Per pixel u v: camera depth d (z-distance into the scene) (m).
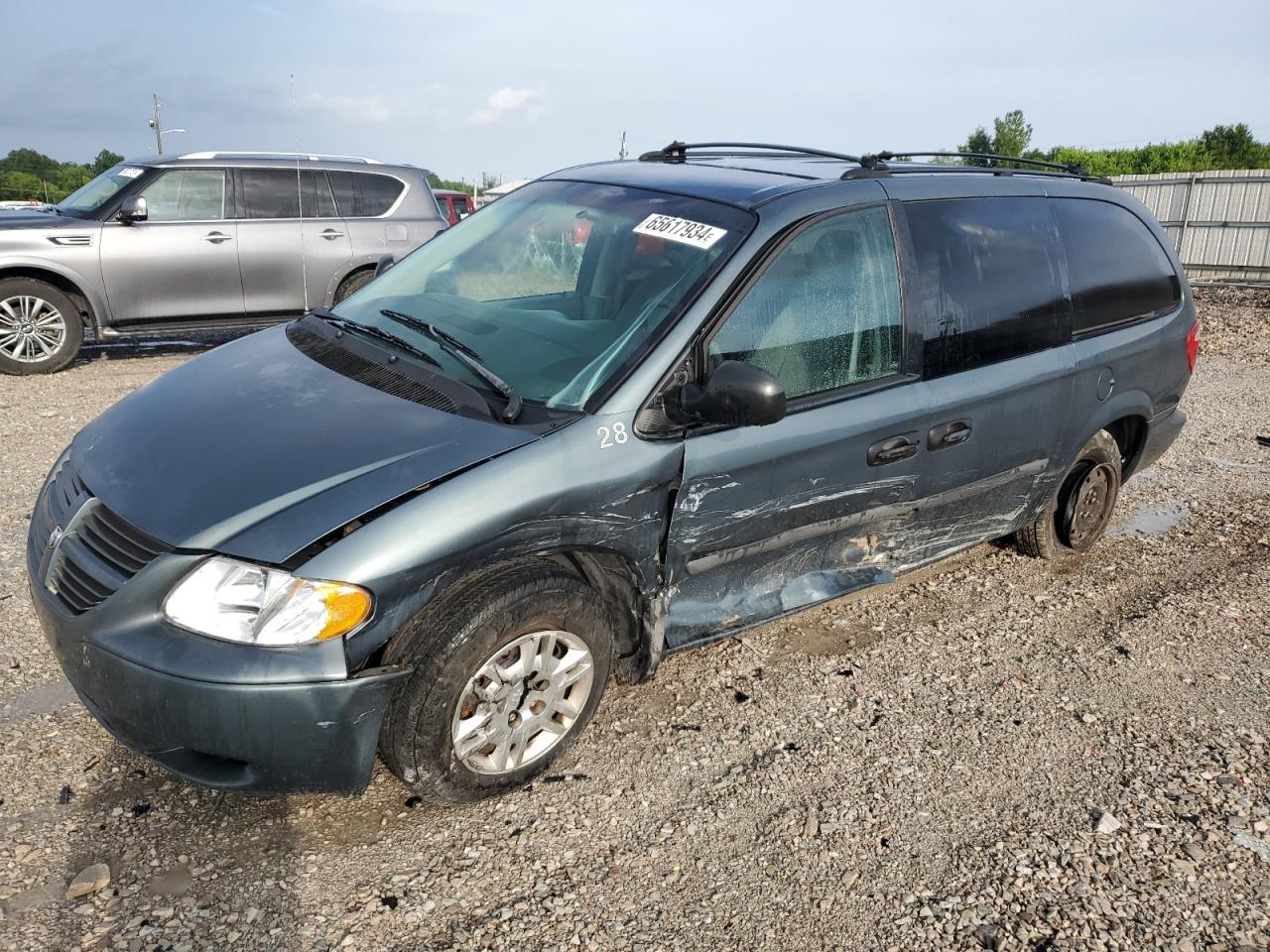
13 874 2.51
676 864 2.74
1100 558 5.11
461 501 2.54
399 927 2.44
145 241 8.38
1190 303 4.98
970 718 3.58
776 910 2.60
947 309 3.70
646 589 3.04
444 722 2.62
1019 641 4.18
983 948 2.53
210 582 2.38
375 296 3.75
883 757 3.30
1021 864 2.84
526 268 3.56
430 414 2.80
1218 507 5.98
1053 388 4.13
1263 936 2.64
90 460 2.87
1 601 3.92
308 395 2.96
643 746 3.25
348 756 2.49
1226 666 4.07
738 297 3.08
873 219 3.52
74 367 8.52
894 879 2.75
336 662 2.39
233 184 8.82
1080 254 4.34
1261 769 3.37
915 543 4.00
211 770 2.49
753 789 3.08
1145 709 3.71
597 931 2.48
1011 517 4.45
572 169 4.18
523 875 2.65
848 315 3.39
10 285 7.91
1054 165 4.75
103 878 2.49
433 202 9.92
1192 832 3.02
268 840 2.70
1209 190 19.14
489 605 2.60
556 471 2.69
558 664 2.89
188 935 2.36
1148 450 4.99
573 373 2.96
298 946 2.35
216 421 2.88
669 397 2.90
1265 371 10.26
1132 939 2.59
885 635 4.16
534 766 2.94
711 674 3.72
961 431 3.77
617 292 3.21
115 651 2.41
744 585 3.45
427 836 2.77
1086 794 3.18
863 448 3.42
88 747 3.03
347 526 2.46
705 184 3.53
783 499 3.27
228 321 8.95
